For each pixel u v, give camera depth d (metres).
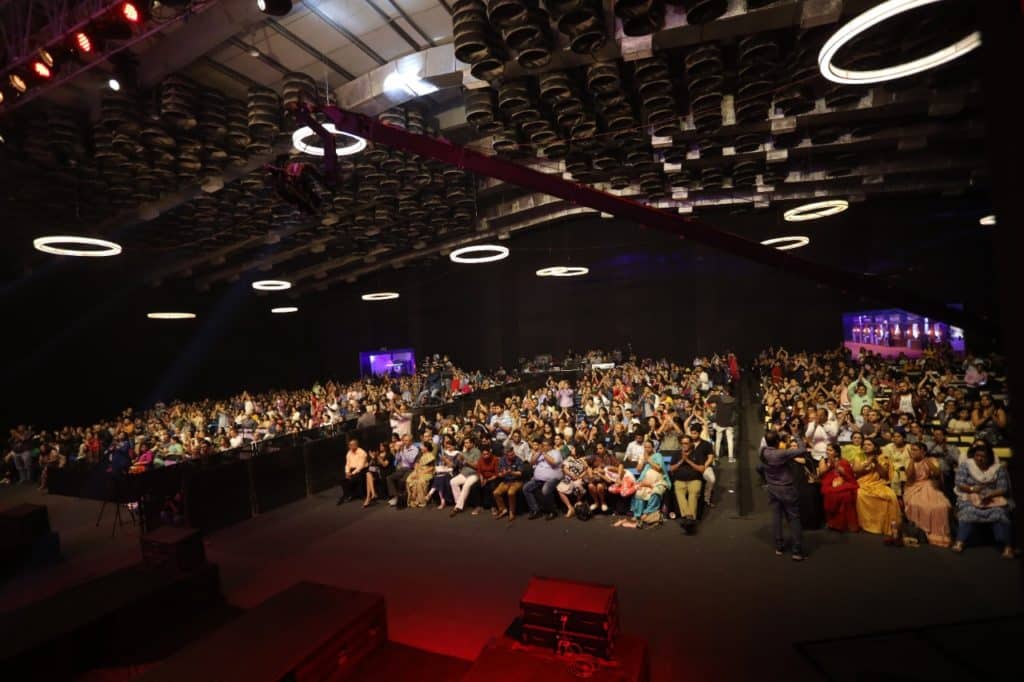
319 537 8.98
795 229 22.36
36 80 8.06
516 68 8.92
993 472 6.48
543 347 27.38
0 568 8.05
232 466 10.17
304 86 10.82
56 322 20.22
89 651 5.36
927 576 6.14
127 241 17.36
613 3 7.35
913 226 20.42
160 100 10.53
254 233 17.94
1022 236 1.17
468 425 12.07
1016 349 1.19
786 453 6.90
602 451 9.15
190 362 25.06
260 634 4.47
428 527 9.08
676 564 7.00
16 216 14.22
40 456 14.88
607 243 26.19
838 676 4.58
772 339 23.28
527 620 4.44
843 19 7.92
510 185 17.23
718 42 8.98
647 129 11.92
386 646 5.09
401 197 16.19
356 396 20.16
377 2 8.98
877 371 14.80
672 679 4.72
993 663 4.52
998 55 1.21
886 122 12.66
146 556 6.66
